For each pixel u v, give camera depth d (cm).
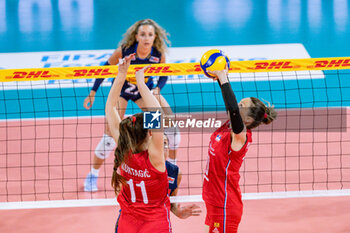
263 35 4859
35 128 3075
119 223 1396
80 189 2358
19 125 3144
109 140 2361
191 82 3844
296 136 2897
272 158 2642
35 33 4991
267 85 3744
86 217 2095
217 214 1549
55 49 4531
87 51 4481
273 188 2331
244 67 1870
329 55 4344
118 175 1355
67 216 2106
